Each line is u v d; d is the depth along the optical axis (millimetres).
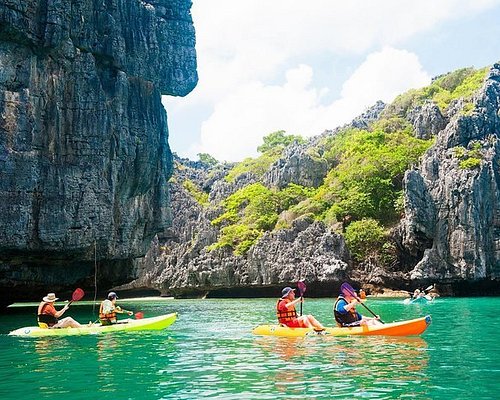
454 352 16641
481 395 11211
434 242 61781
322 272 65562
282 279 68562
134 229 48312
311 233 70188
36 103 38781
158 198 51094
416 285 63594
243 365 14875
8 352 17797
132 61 46531
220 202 98125
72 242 40000
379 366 14383
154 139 48250
